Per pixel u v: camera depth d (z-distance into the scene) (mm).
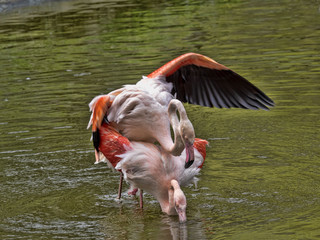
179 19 25938
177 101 8141
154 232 7926
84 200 9289
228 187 9438
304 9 26500
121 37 22453
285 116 12797
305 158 10398
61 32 24250
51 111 13805
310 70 15891
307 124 12148
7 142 11891
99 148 8969
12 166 10656
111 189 9805
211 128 12531
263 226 7812
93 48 20672
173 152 8516
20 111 13914
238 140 11602
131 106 8734
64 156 11148
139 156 8625
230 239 7438
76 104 14203
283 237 7379
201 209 8672
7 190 9633
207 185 9586
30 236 7867
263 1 30250
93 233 7953
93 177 10242
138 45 20641
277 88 14531
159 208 9039
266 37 20719
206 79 9805
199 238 7570
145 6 30594
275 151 10852
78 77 16594
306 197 8805
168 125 8891
